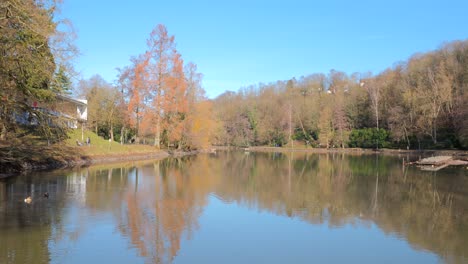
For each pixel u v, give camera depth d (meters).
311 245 11.41
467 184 25.30
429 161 41.31
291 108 96.19
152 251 10.34
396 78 77.56
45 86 20.92
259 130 98.00
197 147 59.56
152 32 47.59
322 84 115.62
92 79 60.12
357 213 15.79
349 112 86.75
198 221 13.77
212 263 9.69
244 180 26.06
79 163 32.16
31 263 9.09
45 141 29.88
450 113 59.44
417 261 10.27
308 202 18.06
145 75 46.53
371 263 10.07
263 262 9.91
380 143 75.94
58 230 11.82
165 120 50.22
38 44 18.59
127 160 40.00
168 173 28.67
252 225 13.48
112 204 15.91
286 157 58.28
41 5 18.94
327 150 81.75
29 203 15.34
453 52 65.19
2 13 16.53
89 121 53.78
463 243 11.80
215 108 102.25
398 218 14.99
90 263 9.29
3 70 17.19
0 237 10.97
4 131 22.98
